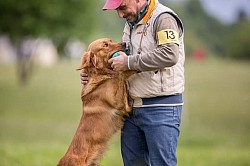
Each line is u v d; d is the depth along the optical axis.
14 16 27.28
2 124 20.92
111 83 5.89
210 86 33.97
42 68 50.69
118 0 5.16
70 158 5.83
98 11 31.94
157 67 5.04
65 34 27.28
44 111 25.08
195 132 18.39
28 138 17.31
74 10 27.48
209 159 10.63
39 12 26.78
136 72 5.32
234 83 35.25
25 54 32.28
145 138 5.53
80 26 27.84
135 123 5.51
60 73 45.62
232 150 13.11
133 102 5.48
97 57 5.96
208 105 26.05
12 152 10.86
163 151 5.26
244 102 26.59
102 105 5.89
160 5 5.25
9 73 43.47
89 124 5.93
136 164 5.63
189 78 39.09
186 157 10.72
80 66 6.04
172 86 5.23
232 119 21.75
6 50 67.38
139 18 5.24
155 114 5.28
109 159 10.23
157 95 5.24
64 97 30.19
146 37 5.21
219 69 46.69
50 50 63.09
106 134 5.88
